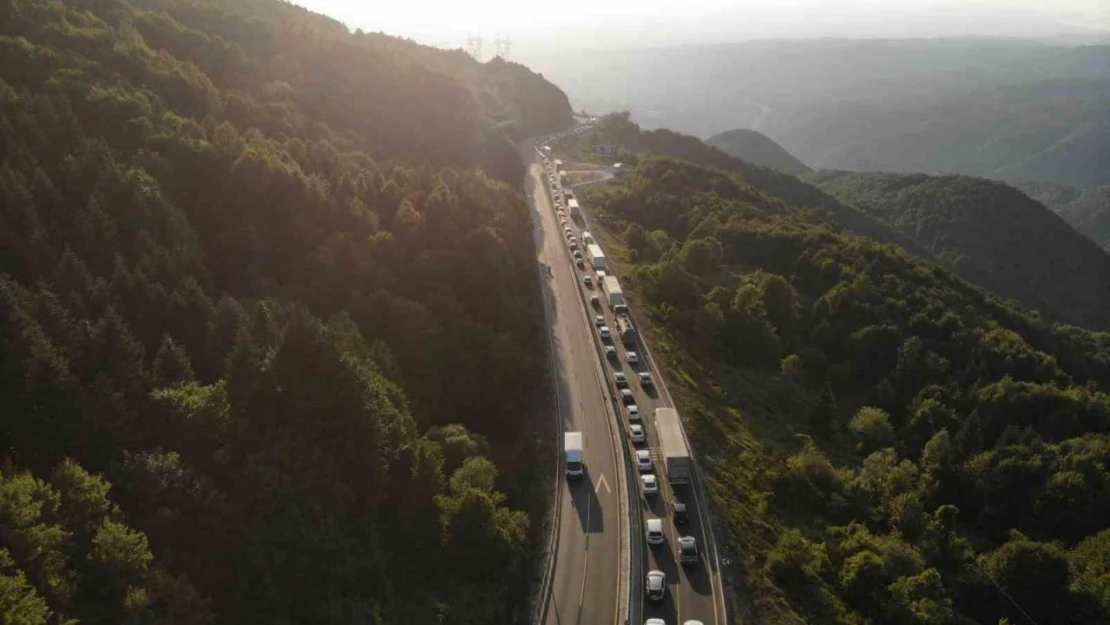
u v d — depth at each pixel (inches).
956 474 3905.0
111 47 4832.7
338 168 4800.7
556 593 2546.8
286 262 3796.8
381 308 3604.8
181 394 2299.5
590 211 7313.0
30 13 4672.7
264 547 2095.2
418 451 2674.7
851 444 4220.0
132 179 3412.9
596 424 3617.1
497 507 2770.7
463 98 7790.4
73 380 2172.7
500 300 4242.1
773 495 3171.8
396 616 2206.0
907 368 5000.0
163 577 1808.6
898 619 2507.4
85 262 2987.2
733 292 5462.6
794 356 4719.5
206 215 3791.8
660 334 4640.8
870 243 7076.8
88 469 2094.0
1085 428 4512.8
